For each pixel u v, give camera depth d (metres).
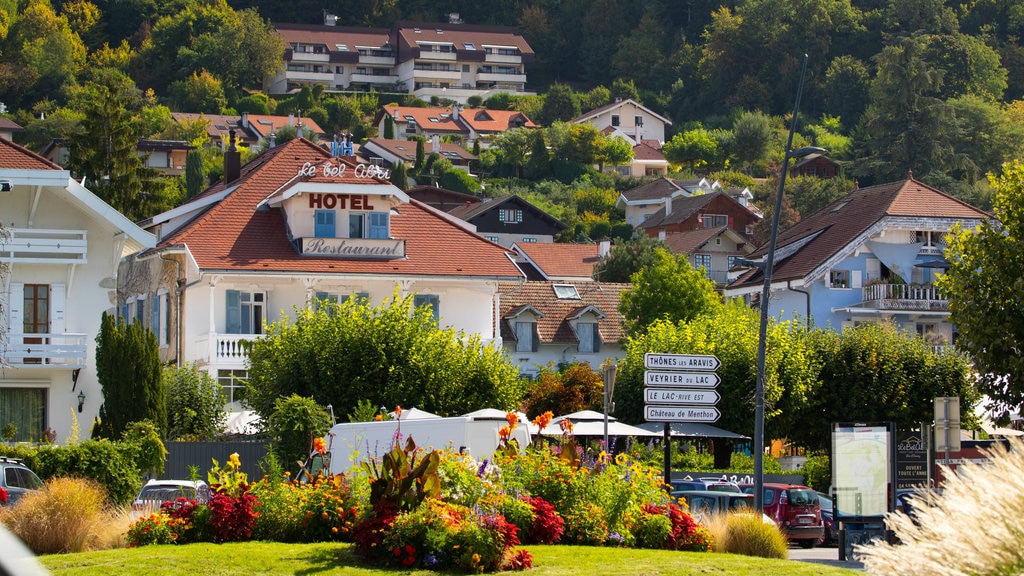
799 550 42.22
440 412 52.19
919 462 34.66
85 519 27.67
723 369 62.81
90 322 55.03
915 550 14.52
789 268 89.44
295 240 65.75
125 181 119.81
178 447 49.22
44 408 54.47
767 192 180.62
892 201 86.94
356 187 66.44
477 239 69.75
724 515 31.52
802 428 66.31
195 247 64.19
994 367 41.91
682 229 157.62
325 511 27.12
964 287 42.25
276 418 47.03
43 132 195.62
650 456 61.06
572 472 28.42
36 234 54.06
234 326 64.50
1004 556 13.90
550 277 119.12
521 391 55.16
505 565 24.17
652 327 68.81
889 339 66.56
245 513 27.05
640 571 24.14
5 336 52.28
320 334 52.28
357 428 39.62
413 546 24.27
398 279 65.62
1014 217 41.97
